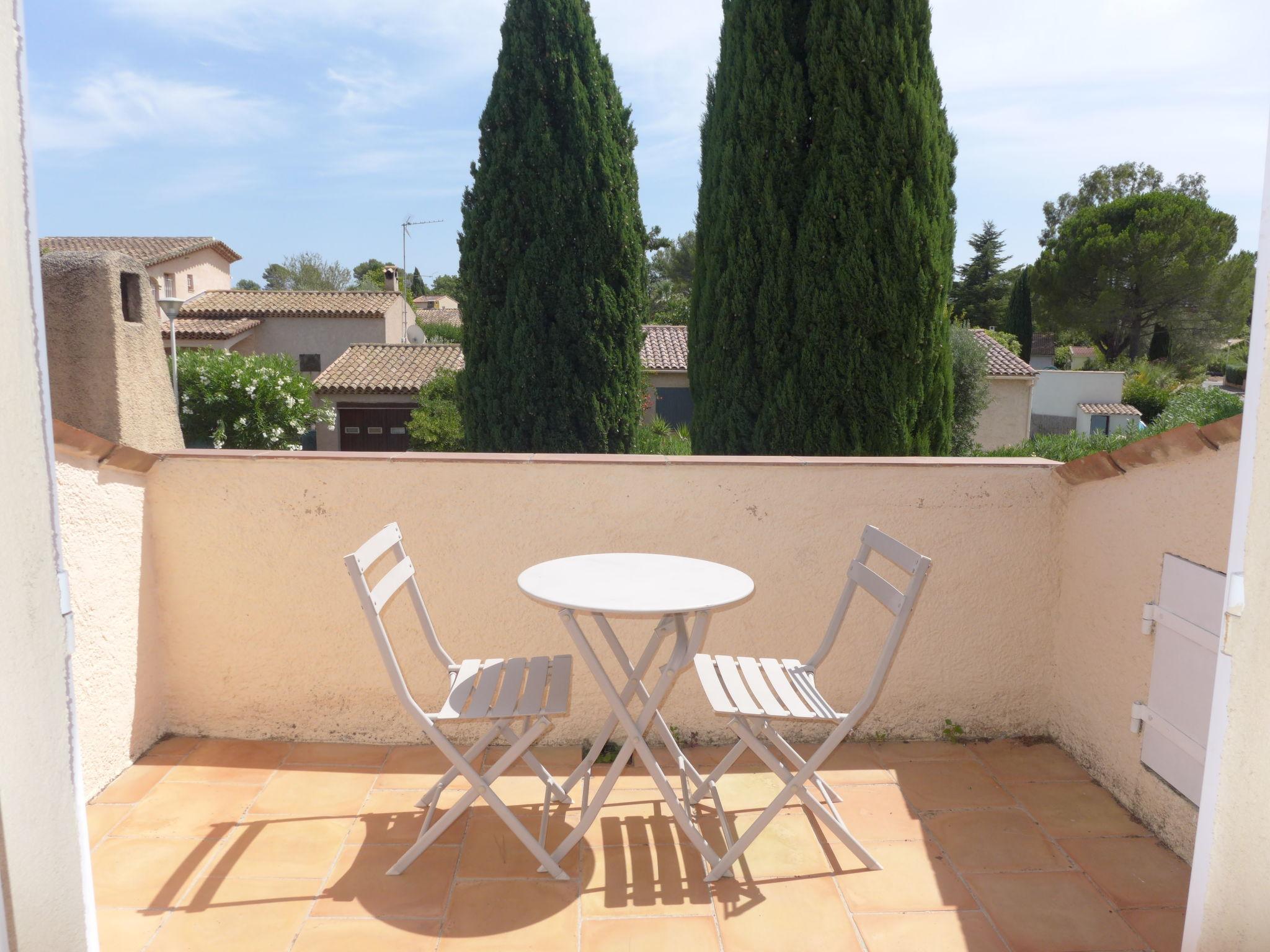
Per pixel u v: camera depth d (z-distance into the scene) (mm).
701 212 5738
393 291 30234
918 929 2193
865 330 5023
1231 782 1241
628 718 2342
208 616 3174
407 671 3203
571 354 8102
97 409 3111
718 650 3213
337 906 2252
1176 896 2344
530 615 3172
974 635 3279
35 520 1125
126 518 2938
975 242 43938
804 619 3211
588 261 7945
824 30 4938
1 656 1103
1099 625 2990
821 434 5172
